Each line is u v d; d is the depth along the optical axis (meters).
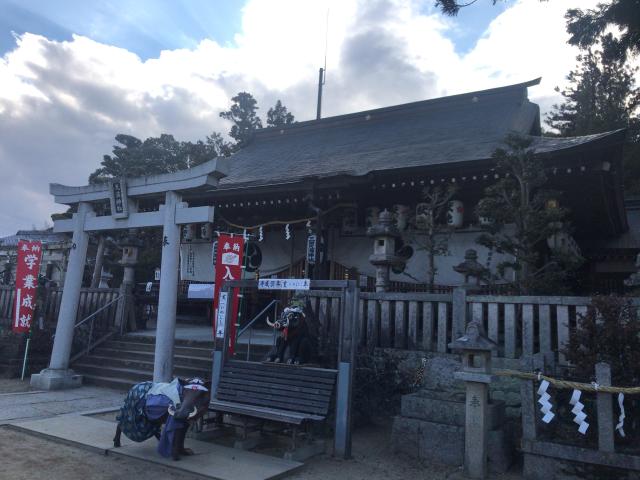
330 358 7.88
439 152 14.47
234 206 15.41
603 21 10.11
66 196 10.77
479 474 5.14
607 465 4.67
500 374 5.36
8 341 11.52
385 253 10.60
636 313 5.58
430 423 5.82
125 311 12.73
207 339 11.34
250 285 7.03
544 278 8.52
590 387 4.82
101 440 6.02
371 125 21.80
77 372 10.80
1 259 27.12
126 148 29.50
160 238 26.27
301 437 6.26
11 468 4.91
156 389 5.62
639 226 18.22
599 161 9.98
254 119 35.09
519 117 17.45
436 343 7.74
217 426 6.71
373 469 5.48
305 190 13.61
